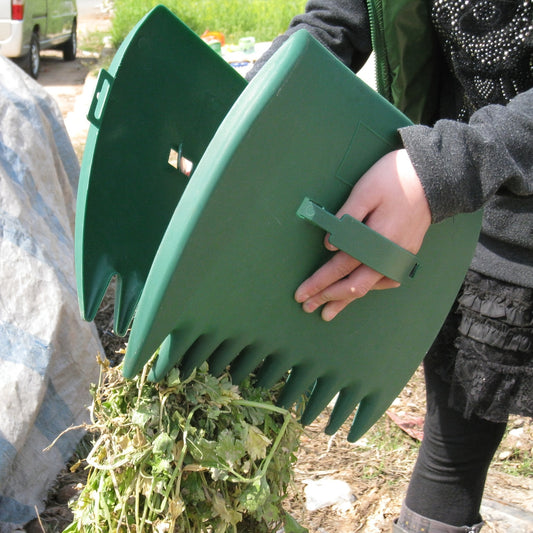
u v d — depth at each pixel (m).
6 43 9.84
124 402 1.31
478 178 1.16
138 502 1.27
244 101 1.04
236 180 1.04
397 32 1.47
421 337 1.34
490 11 1.38
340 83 1.09
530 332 1.48
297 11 13.05
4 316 2.33
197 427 1.29
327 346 1.27
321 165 1.11
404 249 1.16
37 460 2.26
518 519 2.28
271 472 1.37
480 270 1.49
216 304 1.13
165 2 12.68
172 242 1.05
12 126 2.90
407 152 1.13
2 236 2.49
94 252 1.37
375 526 2.24
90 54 13.08
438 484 1.72
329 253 1.17
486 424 1.66
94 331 2.87
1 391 2.16
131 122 1.38
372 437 2.70
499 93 1.45
